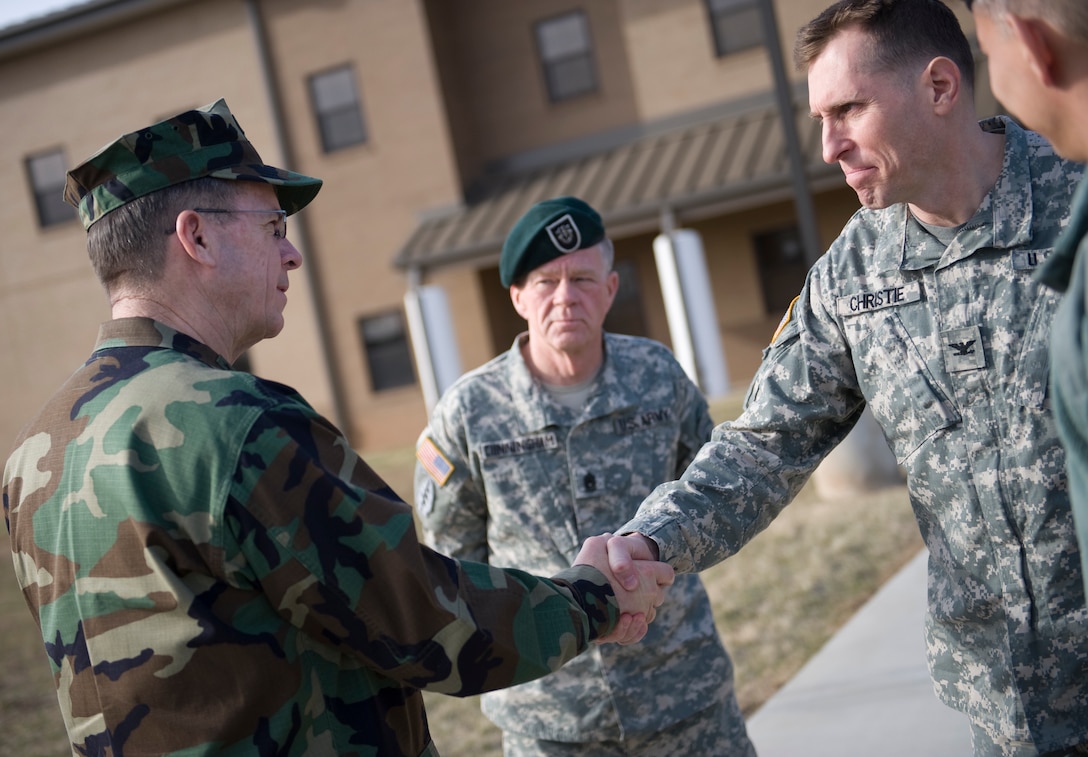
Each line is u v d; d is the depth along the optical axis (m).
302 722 1.48
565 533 2.63
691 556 2.01
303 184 1.76
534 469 2.65
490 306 15.43
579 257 2.60
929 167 1.71
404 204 15.41
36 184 16.98
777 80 7.21
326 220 15.80
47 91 16.67
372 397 15.86
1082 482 1.13
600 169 14.56
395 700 1.61
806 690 4.11
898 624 4.59
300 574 1.46
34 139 16.84
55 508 1.54
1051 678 1.70
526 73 15.53
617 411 2.65
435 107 15.10
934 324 1.76
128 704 1.47
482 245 13.86
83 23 16.00
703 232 14.91
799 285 14.62
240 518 1.45
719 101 14.62
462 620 1.56
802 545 6.26
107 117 16.48
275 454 1.47
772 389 2.01
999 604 1.73
